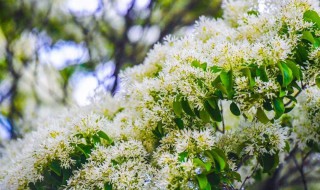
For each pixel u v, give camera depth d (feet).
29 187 8.76
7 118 17.06
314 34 8.24
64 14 18.06
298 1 8.29
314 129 9.73
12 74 17.85
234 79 7.81
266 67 7.77
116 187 8.05
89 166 8.32
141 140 8.81
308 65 8.08
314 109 9.53
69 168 8.54
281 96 7.63
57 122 10.45
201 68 7.95
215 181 7.73
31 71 17.79
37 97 17.35
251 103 7.84
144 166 8.25
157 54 10.12
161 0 16.88
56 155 8.40
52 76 17.53
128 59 16.97
